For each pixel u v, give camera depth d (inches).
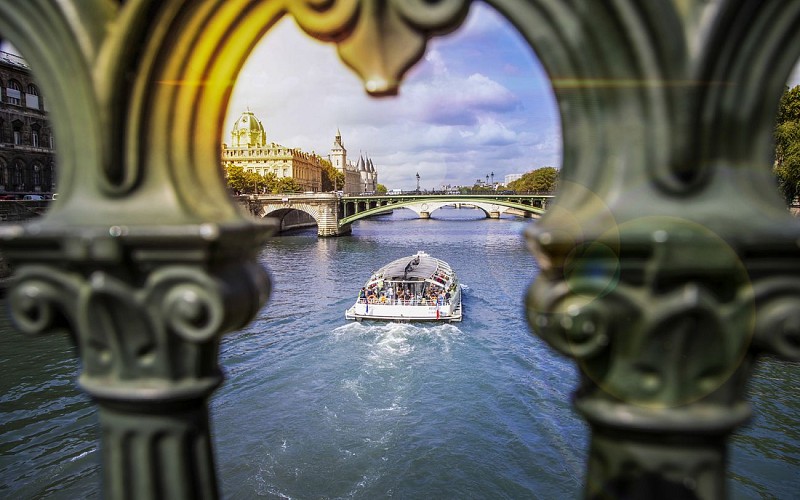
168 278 52.2
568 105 49.3
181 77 53.7
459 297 1091.9
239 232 53.6
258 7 52.7
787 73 45.8
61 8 52.0
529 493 451.8
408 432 548.7
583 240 45.6
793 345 45.3
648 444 49.3
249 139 5196.9
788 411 573.6
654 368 47.4
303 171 4817.9
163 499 58.5
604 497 51.9
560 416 587.5
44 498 446.3
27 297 56.0
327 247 2335.1
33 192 1701.5
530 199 2854.3
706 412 47.6
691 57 43.2
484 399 629.3
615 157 47.7
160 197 54.1
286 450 514.6
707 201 46.0
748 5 44.0
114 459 59.3
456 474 475.5
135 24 50.3
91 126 53.1
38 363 733.9
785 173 1201.4
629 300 46.3
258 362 762.2
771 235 43.7
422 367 736.3
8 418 576.4
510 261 1771.7
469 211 7529.5
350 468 486.9
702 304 44.6
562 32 47.1
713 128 45.5
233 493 450.0
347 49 51.2
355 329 917.2
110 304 53.4
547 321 48.0
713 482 49.2
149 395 55.2
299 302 1161.4
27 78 1681.8
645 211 46.1
